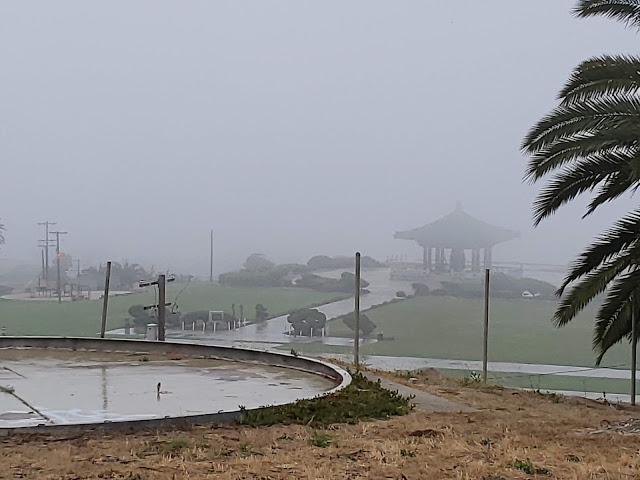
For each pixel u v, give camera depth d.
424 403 11.82
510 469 7.25
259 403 10.70
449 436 8.81
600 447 8.52
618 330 15.31
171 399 10.91
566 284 14.36
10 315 22.48
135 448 7.71
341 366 15.62
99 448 7.69
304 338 22.77
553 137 13.75
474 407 11.83
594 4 13.55
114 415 9.69
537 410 12.09
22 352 16.44
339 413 9.80
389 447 8.00
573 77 13.48
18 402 10.48
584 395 16.52
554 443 8.70
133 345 16.83
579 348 22.55
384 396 11.31
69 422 9.21
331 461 7.38
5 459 7.14
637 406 14.85
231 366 14.58
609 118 13.27
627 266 14.48
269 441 8.20
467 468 7.23
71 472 6.78
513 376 17.83
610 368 18.83
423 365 18.97
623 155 13.33
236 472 6.88
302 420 9.34
